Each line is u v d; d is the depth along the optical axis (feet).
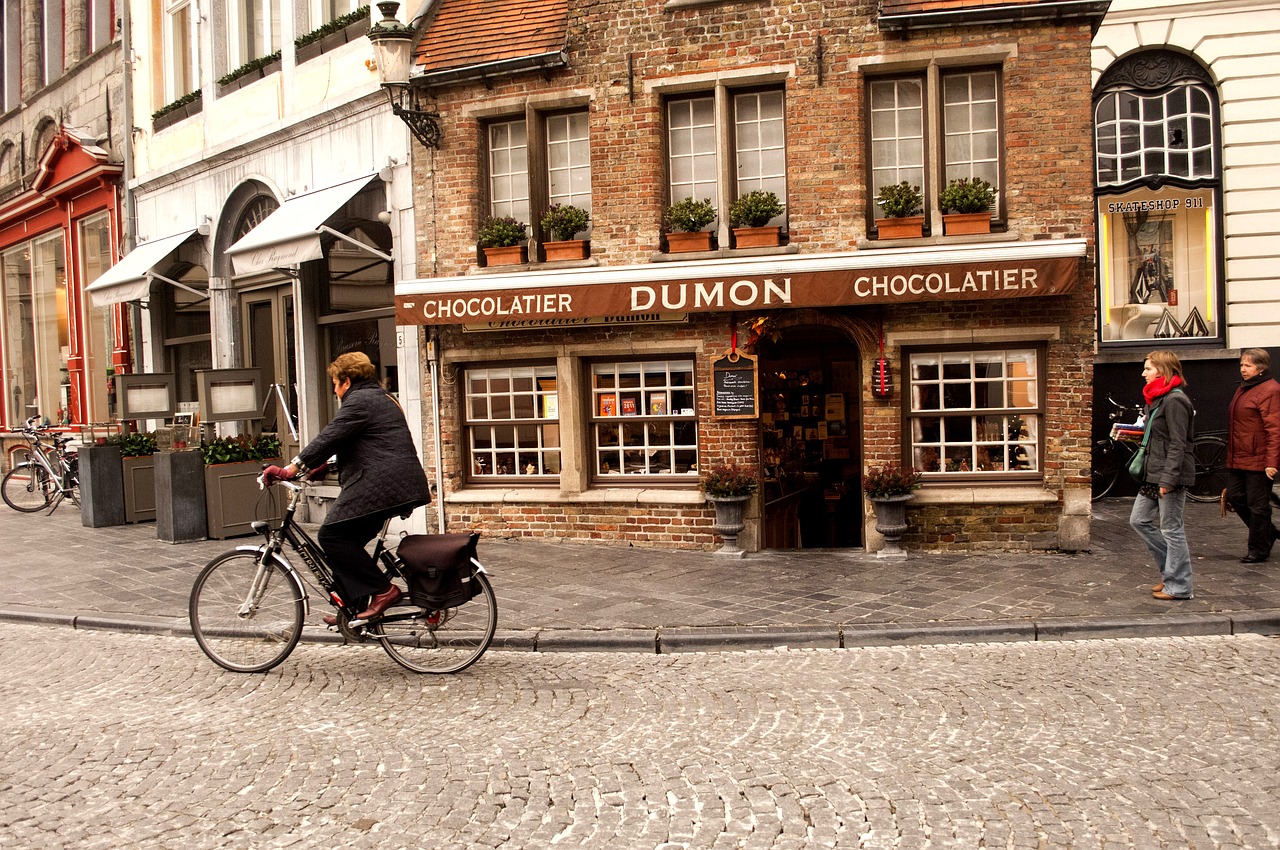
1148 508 27.14
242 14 50.14
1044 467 33.55
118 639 26.78
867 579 30.12
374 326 42.93
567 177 37.88
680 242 35.73
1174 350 45.83
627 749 17.52
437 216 38.81
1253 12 44.80
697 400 35.83
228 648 23.26
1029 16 32.48
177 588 31.99
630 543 36.76
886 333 33.83
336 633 25.59
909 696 20.26
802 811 14.74
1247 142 45.09
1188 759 16.40
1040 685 20.74
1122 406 46.19
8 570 35.83
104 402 63.36
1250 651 22.85
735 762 16.79
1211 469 44.01
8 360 75.82
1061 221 32.94
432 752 17.44
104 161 58.90
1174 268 46.62
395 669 23.07
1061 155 32.83
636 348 36.32
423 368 39.52
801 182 34.50
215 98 51.80
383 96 40.37
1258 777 15.58
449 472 39.27
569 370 37.14
